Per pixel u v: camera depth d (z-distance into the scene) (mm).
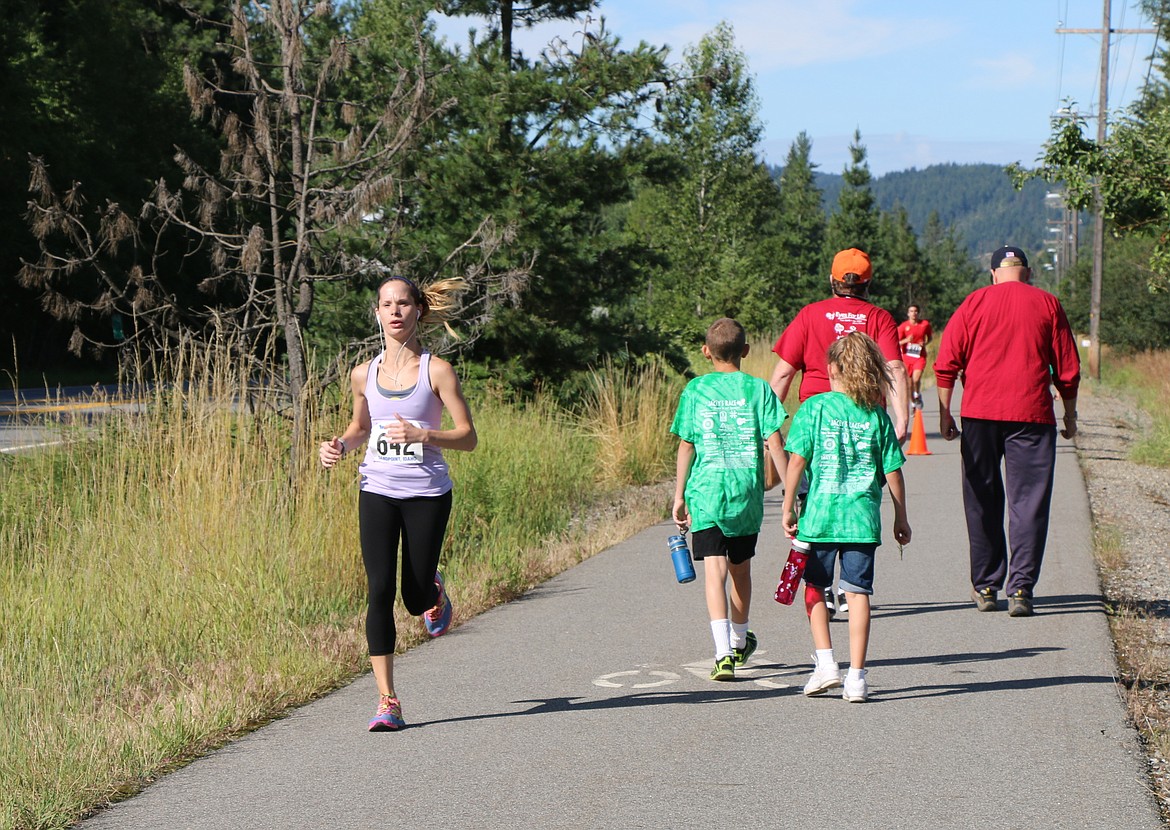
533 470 11977
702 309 39469
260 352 10445
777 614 7570
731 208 46031
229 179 10008
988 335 7434
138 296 9672
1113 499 12891
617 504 12836
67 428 10117
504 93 17188
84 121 39281
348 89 12234
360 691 5996
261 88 9953
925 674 6098
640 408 15398
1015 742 4996
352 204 9906
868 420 5668
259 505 8547
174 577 7531
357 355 10453
